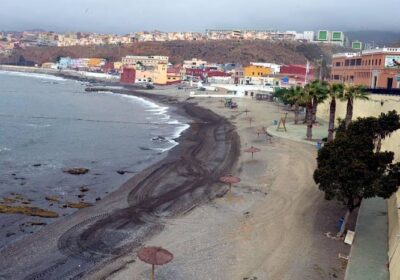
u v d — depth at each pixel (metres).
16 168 57.19
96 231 36.09
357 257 30.91
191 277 28.67
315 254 32.00
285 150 67.88
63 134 86.38
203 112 125.62
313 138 77.50
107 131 91.75
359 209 40.47
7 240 34.31
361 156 33.03
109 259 31.17
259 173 54.31
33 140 78.50
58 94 178.50
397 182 33.06
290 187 48.19
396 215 33.88
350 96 65.38
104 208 41.88
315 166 57.09
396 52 100.88
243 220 38.59
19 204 42.75
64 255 31.78
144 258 26.88
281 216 39.53
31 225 37.41
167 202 43.62
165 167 58.41
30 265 30.31
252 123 101.38
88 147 73.69
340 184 33.50
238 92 171.75
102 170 57.66
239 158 63.34
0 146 71.31
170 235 35.31
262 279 28.44
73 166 59.75
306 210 41.03
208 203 43.22
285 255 31.83
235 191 47.03
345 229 35.22
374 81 106.12
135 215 39.94
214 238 34.72
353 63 123.12
